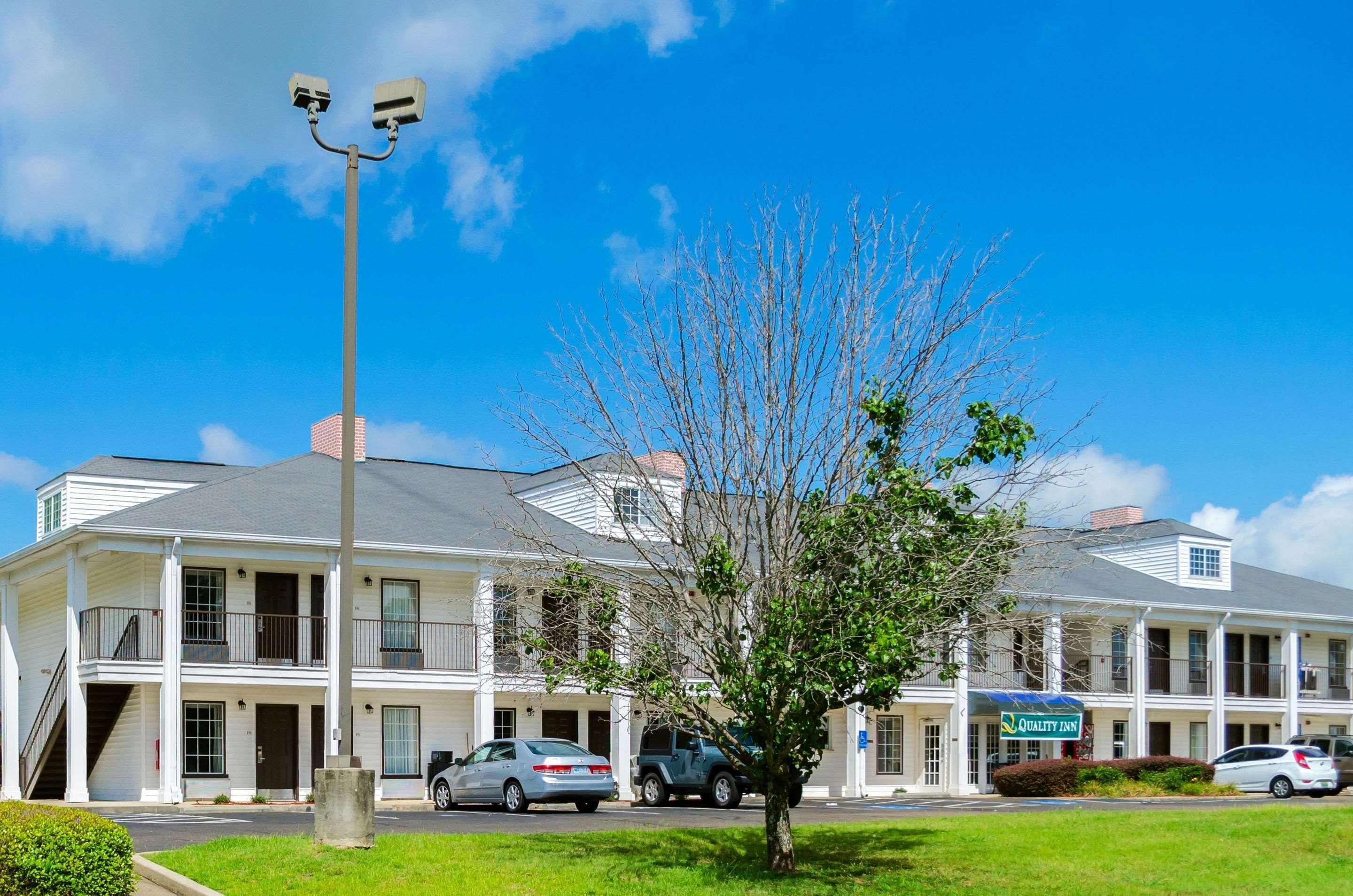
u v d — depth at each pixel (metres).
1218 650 42.56
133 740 29.55
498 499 34.66
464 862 14.85
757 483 15.02
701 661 16.98
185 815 24.31
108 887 12.81
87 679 27.42
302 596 30.88
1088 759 36.75
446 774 26.75
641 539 20.27
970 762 39.03
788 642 14.39
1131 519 47.59
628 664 15.95
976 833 18.59
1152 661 42.66
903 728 38.38
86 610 28.52
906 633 14.25
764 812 25.16
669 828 19.42
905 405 14.60
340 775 15.23
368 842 15.29
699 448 15.18
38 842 12.44
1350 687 47.38
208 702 29.53
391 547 29.27
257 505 30.31
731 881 14.52
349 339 15.48
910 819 20.88
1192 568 44.75
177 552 27.66
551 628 16.41
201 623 29.53
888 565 14.35
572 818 22.91
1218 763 35.03
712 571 14.89
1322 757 33.16
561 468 33.00
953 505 14.81
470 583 32.41
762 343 15.01
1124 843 17.70
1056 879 15.25
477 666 28.75
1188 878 15.52
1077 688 38.75
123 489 33.00
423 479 35.59
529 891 13.47
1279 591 47.47
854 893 14.10
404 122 15.77
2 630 32.06
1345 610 46.22
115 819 22.80
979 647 16.34
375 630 30.89
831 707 14.94
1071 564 17.69
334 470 34.66
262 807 27.20
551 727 33.25
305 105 15.51
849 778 35.53
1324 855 17.14
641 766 28.53
